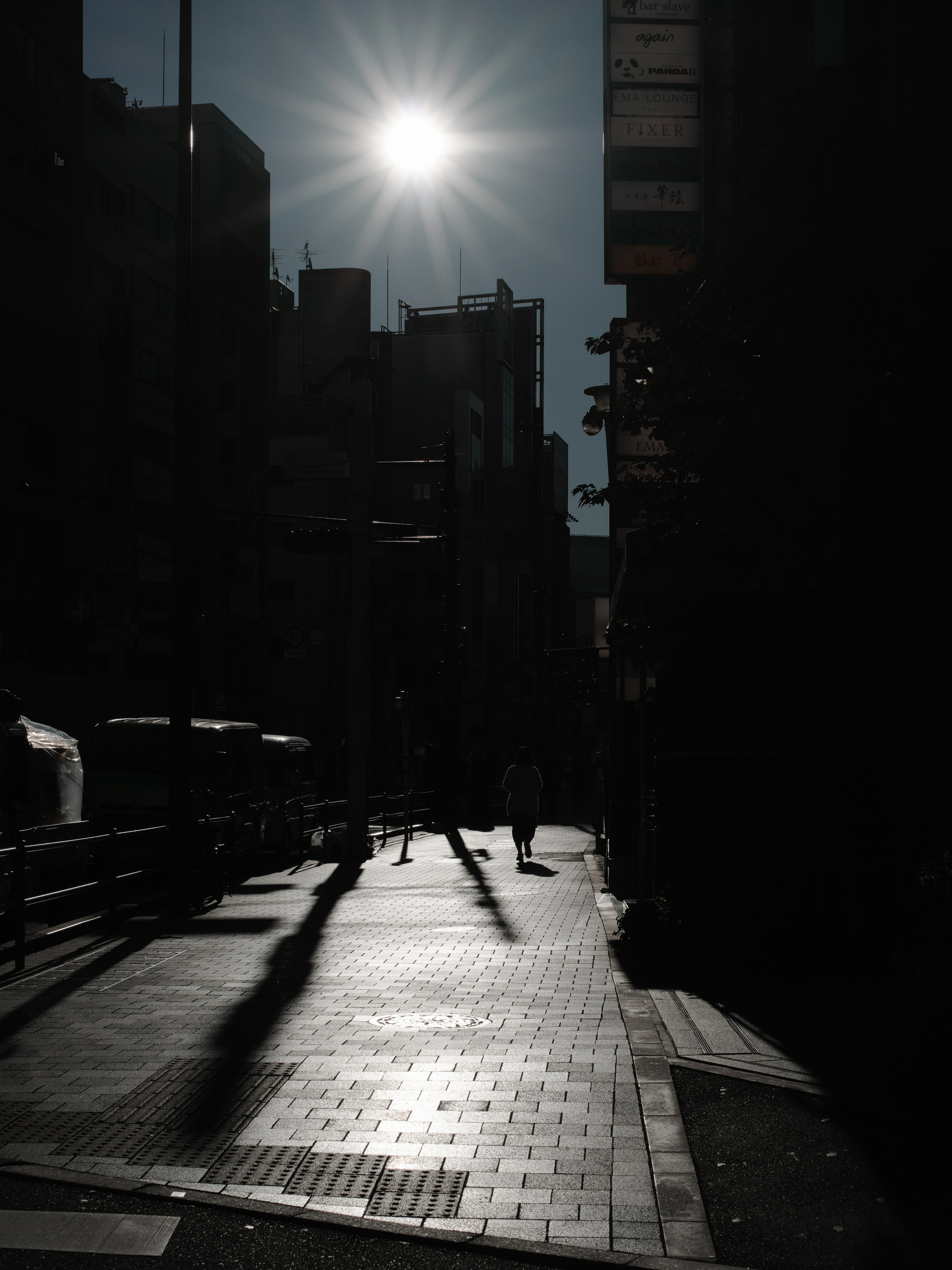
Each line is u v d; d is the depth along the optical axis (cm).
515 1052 743
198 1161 538
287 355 9219
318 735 7531
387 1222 465
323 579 7662
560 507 12469
